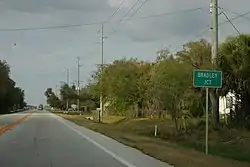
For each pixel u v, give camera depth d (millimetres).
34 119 67188
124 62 63875
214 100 31344
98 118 64812
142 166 15445
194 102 35719
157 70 39844
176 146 23938
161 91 36906
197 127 35125
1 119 66562
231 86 30812
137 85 60469
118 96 62094
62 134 33375
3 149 21906
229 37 31438
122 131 39969
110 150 21406
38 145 24172
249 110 32344
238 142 27531
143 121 49219
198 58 38906
